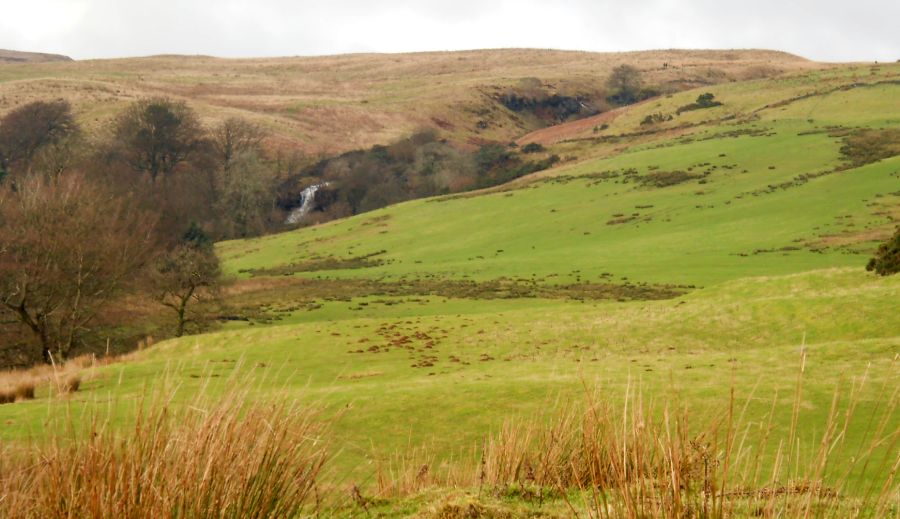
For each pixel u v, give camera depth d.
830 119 121.88
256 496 5.19
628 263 69.31
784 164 100.19
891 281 33.12
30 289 46.09
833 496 4.59
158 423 4.91
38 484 4.60
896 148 99.88
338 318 54.09
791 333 29.83
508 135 188.12
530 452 8.01
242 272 85.62
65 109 124.06
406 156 140.62
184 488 4.72
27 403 19.91
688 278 60.44
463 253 85.69
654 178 103.75
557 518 5.95
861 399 16.83
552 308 41.47
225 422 5.14
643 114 156.75
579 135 154.50
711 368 22.06
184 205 105.31
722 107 146.00
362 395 20.84
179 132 119.31
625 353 30.23
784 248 67.75
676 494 4.02
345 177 133.12
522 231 91.62
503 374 25.00
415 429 18.17
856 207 78.25
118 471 4.63
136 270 56.12
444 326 38.50
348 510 7.20
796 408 4.19
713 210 86.06
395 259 86.31
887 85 136.50
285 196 130.00
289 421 5.66
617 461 4.54
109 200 73.44
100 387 17.53
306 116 177.00
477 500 6.57
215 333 40.19
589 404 6.27
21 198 53.69
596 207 96.12
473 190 127.94
